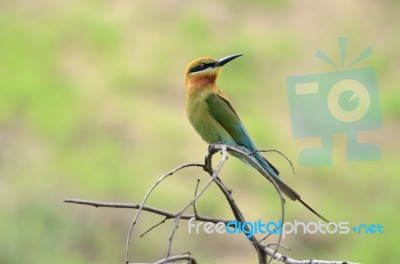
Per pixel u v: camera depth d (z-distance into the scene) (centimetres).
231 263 1281
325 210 1504
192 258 468
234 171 1558
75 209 1355
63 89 1956
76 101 1905
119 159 1658
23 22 2248
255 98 1984
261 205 1476
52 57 2109
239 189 1523
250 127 1778
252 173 1551
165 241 1312
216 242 1309
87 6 2311
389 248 1364
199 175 1595
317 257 1297
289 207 1434
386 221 1472
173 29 2256
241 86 2039
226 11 2348
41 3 2338
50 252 1227
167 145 1716
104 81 2009
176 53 2161
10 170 1571
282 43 2225
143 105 1905
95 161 1644
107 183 1551
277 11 2375
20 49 2131
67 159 1658
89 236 1287
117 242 1305
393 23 2356
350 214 1510
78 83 1994
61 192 1437
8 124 1792
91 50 2153
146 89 1981
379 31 2327
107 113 1856
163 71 2069
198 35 2230
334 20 2362
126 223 1362
